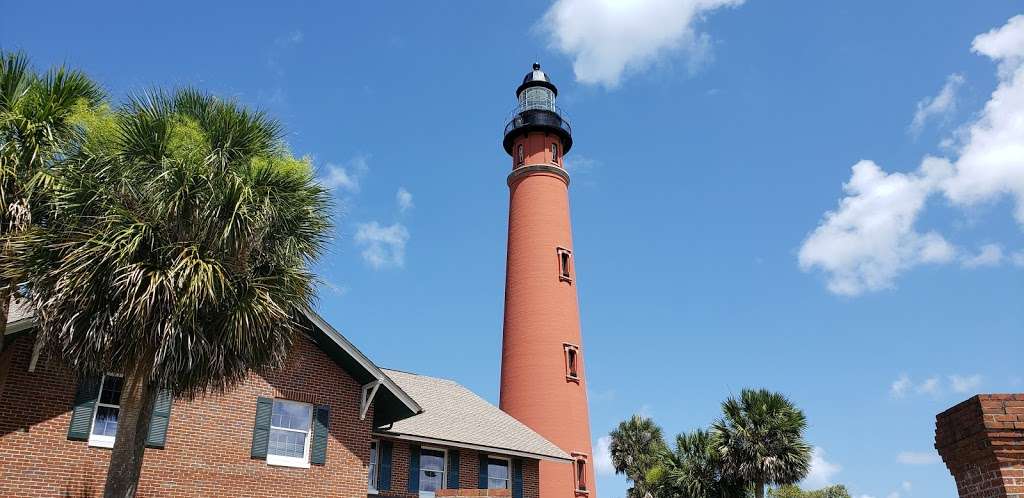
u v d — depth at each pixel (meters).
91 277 11.80
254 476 18.50
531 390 35.53
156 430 17.41
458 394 30.03
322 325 19.86
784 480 28.39
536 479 27.05
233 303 13.02
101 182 12.80
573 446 34.69
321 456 19.70
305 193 14.52
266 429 19.02
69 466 16.20
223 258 13.18
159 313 12.15
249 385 19.14
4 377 15.91
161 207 12.49
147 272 12.12
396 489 22.94
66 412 16.48
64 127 13.03
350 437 20.41
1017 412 5.62
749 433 28.28
